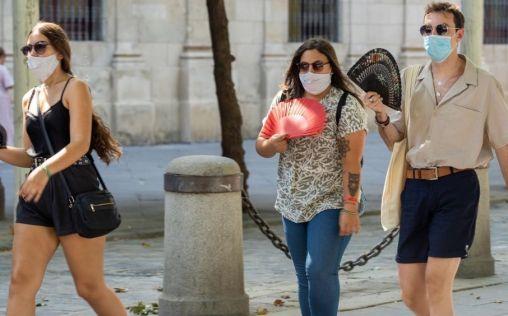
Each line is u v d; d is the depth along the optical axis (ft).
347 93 43.93
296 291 60.64
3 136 43.47
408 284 43.68
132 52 143.95
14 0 67.62
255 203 94.94
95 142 43.16
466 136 42.45
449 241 42.11
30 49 41.81
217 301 50.44
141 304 56.24
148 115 145.18
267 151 43.93
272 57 154.81
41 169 40.40
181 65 147.84
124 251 74.74
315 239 43.37
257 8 153.69
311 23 159.63
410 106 43.11
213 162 50.52
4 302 58.54
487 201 62.54
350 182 43.19
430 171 42.52
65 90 41.60
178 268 50.67
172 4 146.51
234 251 50.93
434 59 42.63
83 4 141.79
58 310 56.59
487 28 175.32
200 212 50.26
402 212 43.42
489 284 60.90
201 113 148.25
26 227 41.32
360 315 53.57
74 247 41.52
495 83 42.83
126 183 108.58
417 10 165.17
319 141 43.57
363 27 162.40
